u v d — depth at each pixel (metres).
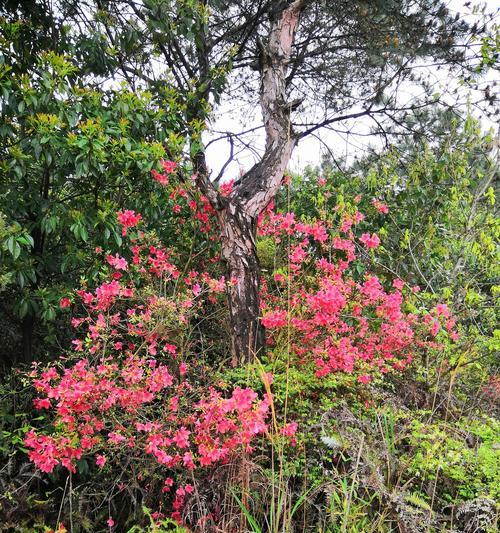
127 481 2.95
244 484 2.54
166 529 2.69
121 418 2.82
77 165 3.13
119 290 3.18
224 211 3.67
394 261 4.84
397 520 2.35
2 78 3.08
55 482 3.18
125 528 2.94
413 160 5.47
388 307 3.68
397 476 2.63
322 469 2.61
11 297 3.75
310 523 2.56
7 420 3.02
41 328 4.03
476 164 4.48
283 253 4.36
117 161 3.44
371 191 5.20
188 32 4.04
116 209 3.75
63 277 3.75
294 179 5.37
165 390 3.15
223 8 5.46
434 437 2.69
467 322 4.62
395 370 3.76
